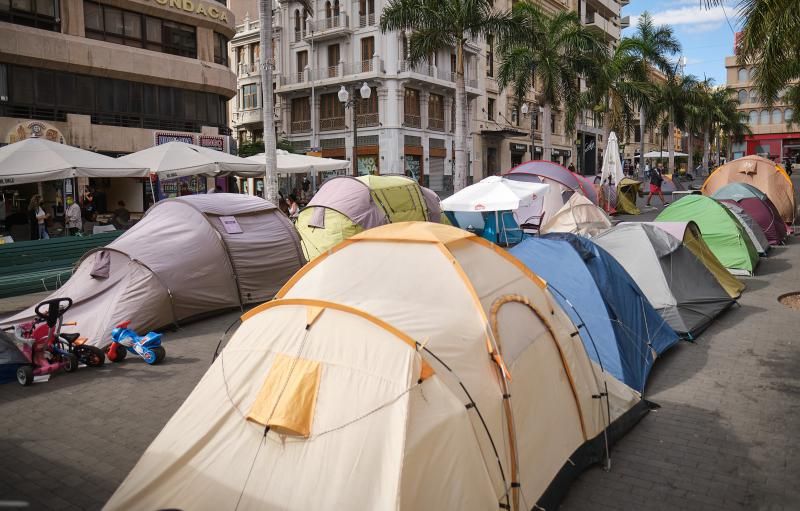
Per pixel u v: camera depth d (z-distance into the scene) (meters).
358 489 3.67
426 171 42.25
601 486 4.92
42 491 4.91
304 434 4.01
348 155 41.41
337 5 41.31
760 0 9.96
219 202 11.13
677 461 5.30
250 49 46.41
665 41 36.28
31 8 22.88
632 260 9.34
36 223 18.02
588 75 29.86
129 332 8.20
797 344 8.48
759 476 5.00
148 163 17.58
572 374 5.23
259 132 47.28
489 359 4.43
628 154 70.81
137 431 6.03
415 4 22.92
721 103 55.78
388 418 3.84
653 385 7.10
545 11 50.75
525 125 51.62
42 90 23.31
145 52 26.38
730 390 6.89
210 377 4.74
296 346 4.45
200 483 4.17
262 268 11.02
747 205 17.30
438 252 5.03
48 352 7.80
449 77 43.16
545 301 5.48
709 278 10.30
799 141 65.94
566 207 15.17
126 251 9.56
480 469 3.91
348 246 5.50
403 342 4.11
